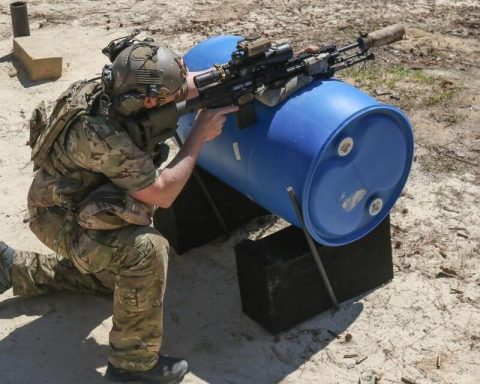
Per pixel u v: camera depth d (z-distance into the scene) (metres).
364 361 3.53
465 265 4.14
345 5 8.15
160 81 2.98
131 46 3.04
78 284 3.89
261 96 3.39
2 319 3.80
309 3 8.24
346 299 3.89
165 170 3.21
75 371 3.49
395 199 3.71
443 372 3.44
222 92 3.27
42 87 6.40
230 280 4.10
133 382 3.38
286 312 3.66
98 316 3.83
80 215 3.19
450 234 4.40
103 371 3.49
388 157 3.53
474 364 3.49
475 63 6.60
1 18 7.95
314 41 7.13
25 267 3.83
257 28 7.53
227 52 3.85
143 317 3.25
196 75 3.23
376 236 3.83
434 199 4.73
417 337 3.66
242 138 3.51
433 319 3.76
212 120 3.28
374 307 3.85
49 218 3.38
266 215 4.56
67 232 3.31
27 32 7.11
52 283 3.88
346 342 3.64
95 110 3.07
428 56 6.75
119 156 3.05
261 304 3.66
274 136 3.38
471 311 3.81
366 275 3.90
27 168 5.21
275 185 3.41
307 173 3.25
